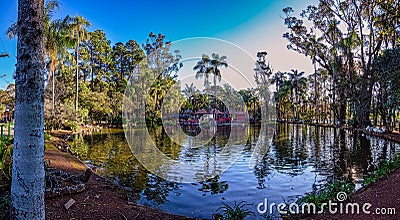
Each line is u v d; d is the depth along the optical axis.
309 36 25.64
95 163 8.45
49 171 5.50
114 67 35.31
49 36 16.97
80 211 4.01
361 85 19.92
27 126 2.54
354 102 21.23
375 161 8.71
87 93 25.91
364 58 21.00
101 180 6.30
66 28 19.58
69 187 4.69
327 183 6.04
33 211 2.56
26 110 2.53
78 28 21.23
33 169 2.56
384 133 16.50
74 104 22.81
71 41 18.50
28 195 2.54
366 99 19.62
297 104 42.56
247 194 5.40
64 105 19.42
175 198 5.20
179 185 6.03
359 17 20.41
